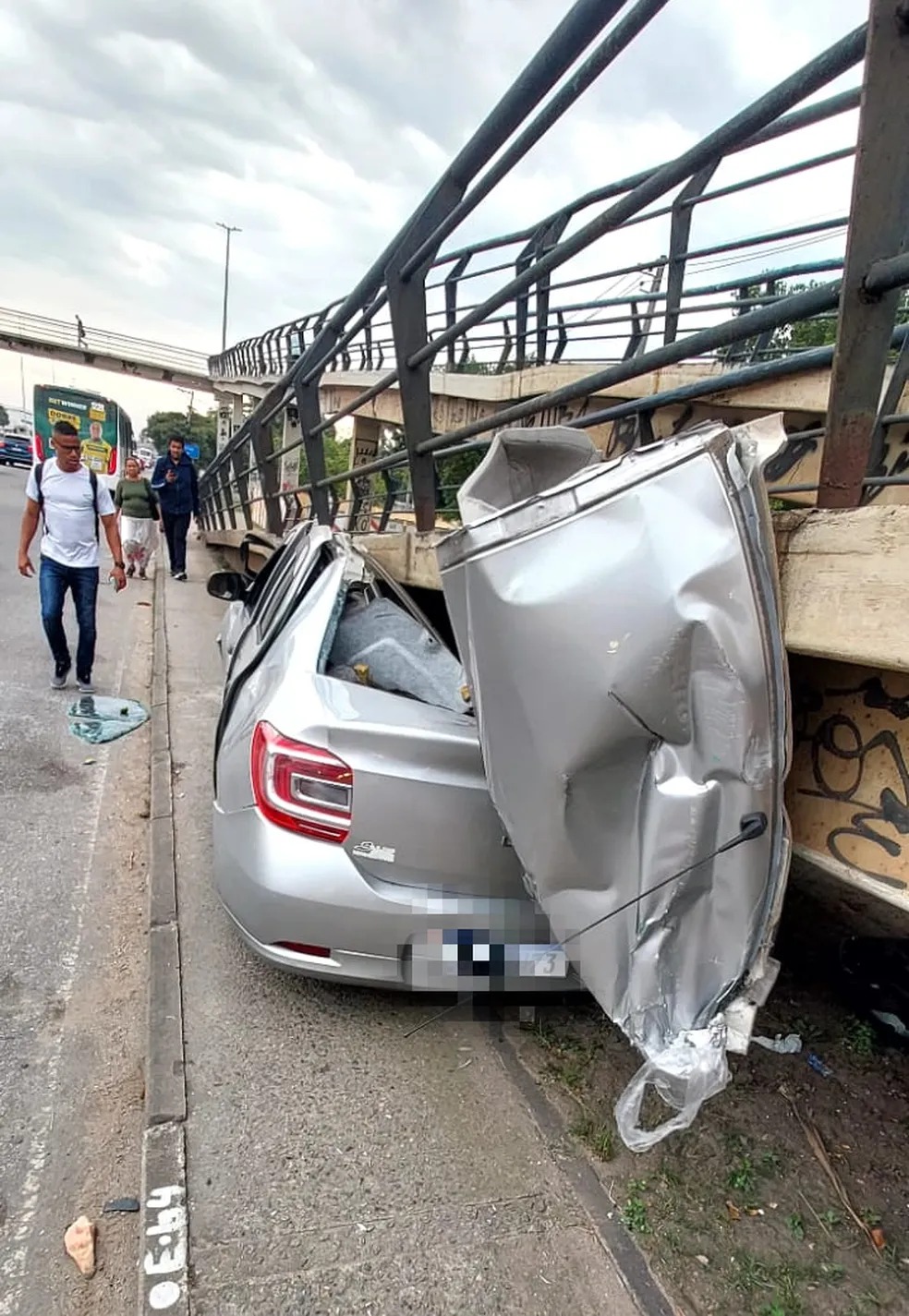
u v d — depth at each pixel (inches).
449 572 74.7
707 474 56.7
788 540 65.4
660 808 63.4
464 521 74.9
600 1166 84.1
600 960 72.2
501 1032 104.3
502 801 75.9
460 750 92.3
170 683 256.8
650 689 60.1
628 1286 71.4
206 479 672.4
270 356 954.7
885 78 56.8
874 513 57.8
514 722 69.3
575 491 62.9
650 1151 86.5
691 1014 67.4
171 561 489.4
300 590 134.4
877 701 68.1
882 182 59.1
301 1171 80.9
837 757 72.2
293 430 540.4
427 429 161.2
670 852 63.7
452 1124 88.4
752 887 62.4
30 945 121.3
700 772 61.6
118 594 418.9
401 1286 70.1
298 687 100.3
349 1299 68.6
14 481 927.0
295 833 93.3
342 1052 98.3
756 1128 91.4
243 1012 104.3
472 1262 72.6
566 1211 78.5
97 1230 77.8
